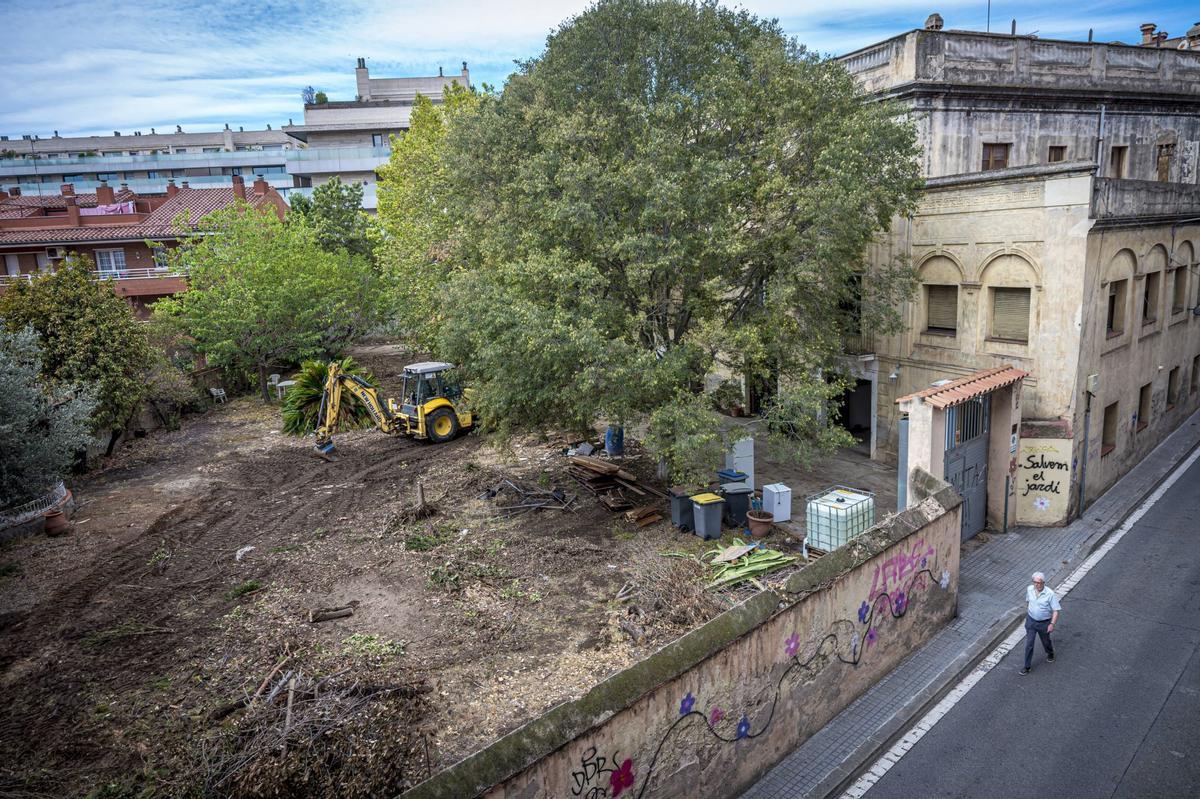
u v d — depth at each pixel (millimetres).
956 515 12547
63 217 41500
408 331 30516
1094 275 15953
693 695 7949
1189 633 12055
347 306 35375
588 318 14789
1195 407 25500
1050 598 11000
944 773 9133
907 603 11484
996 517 16484
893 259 17734
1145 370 20125
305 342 32594
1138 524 16766
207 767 8320
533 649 11320
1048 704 10430
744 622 8484
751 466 17922
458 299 16656
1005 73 21094
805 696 9617
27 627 12586
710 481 17375
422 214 24328
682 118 15320
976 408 15625
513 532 16172
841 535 13828
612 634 11539
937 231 18109
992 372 15828
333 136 70062
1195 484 19016
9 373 17078
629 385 14492
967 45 20359
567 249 15055
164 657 11438
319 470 22203
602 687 7148
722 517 15766
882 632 10984
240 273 32469
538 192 15500
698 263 15086
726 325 15625
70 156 81812
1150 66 24406
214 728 9492
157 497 19969
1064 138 22625
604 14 15672
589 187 14719
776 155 14969
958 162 20781
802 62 15461
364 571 14391
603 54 15914
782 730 9320
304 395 27266
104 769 8898
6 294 23203
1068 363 15883
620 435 21469
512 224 16422
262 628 12242
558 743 6543
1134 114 24375
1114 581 14039
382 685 9992
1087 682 10906
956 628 12539
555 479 19594
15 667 11305
